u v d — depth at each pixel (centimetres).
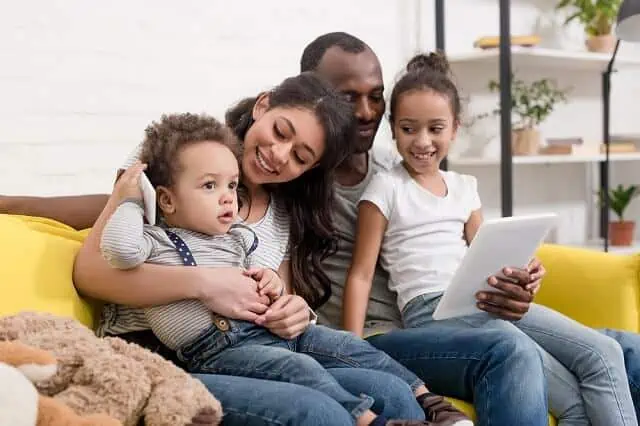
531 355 147
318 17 270
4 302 130
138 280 136
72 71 222
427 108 176
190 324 138
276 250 161
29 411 93
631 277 189
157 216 147
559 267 199
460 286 156
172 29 239
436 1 297
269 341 143
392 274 177
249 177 158
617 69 362
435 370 155
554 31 344
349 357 146
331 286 182
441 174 187
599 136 367
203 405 109
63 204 168
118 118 231
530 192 345
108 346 115
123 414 105
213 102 249
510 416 143
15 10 212
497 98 325
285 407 118
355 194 188
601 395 160
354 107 179
